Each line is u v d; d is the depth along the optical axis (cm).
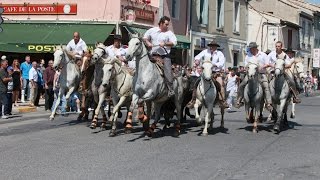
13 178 850
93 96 1475
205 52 1428
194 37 3397
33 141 1228
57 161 992
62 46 1478
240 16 4091
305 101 3481
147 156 1064
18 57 2689
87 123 1585
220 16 3762
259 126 1630
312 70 6131
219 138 1348
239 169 962
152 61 1257
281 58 1448
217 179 876
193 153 1112
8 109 1816
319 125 1720
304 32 5816
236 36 4031
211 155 1096
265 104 1563
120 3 2648
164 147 1180
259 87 1435
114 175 883
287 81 1477
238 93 1502
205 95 1366
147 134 1333
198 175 901
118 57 1442
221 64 1412
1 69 1750
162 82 1277
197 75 1534
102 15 2669
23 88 2241
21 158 1019
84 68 1457
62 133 1364
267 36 4684
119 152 1100
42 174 880
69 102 1852
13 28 2673
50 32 2609
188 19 3319
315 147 1242
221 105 1484
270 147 1227
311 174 934
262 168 978
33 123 1590
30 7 2752
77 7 2703
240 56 4109
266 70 1458
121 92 1336
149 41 1323
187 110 1683
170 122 1627
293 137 1407
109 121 1566
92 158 1026
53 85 2005
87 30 2600
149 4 2975
